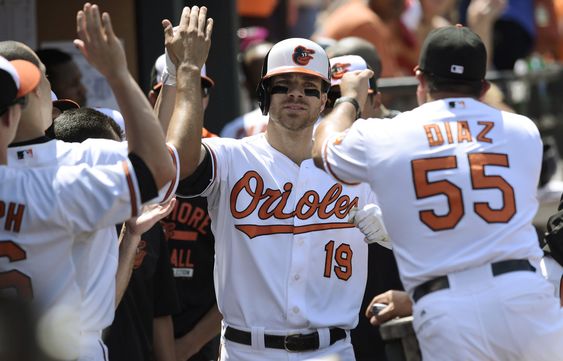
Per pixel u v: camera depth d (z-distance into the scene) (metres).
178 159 14.09
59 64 21.23
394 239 14.55
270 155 15.87
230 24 25.81
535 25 38.50
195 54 15.08
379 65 21.81
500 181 14.33
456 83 14.96
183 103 14.80
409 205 14.29
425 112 14.70
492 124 14.69
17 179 12.71
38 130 13.59
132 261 15.00
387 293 16.92
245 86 29.38
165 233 18.64
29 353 9.77
